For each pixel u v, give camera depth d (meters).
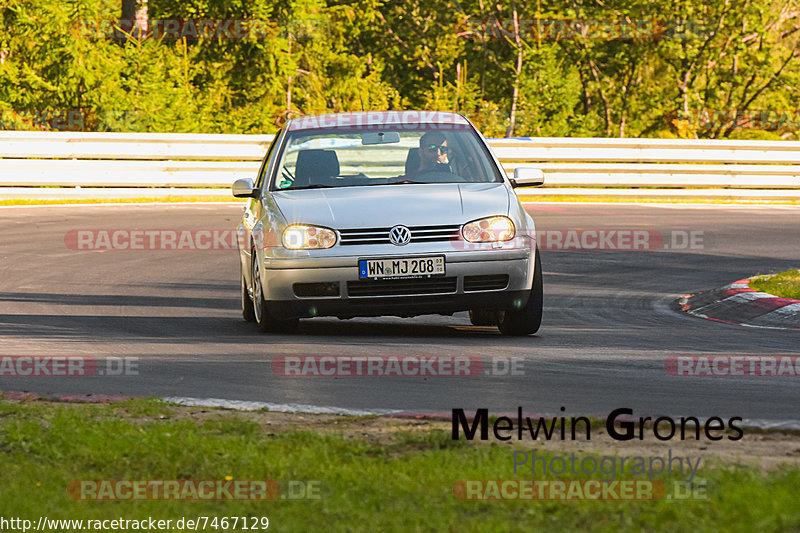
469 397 21.28
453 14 129.50
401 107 120.19
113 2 115.50
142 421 19.28
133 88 100.25
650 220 65.44
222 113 103.06
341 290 27.83
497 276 28.25
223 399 21.25
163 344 28.41
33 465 16.05
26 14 97.44
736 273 45.56
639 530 12.46
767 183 82.25
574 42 127.81
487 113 111.38
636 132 130.62
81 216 63.00
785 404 20.38
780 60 135.38
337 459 16.11
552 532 12.61
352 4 120.69
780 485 13.64
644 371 24.16
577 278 44.75
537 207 72.94
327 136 32.00
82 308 35.81
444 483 14.60
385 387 22.39
